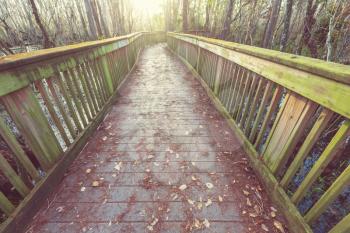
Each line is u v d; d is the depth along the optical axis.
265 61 1.86
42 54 1.75
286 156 1.67
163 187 1.99
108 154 2.47
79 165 2.27
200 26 14.55
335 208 2.45
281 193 1.68
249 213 1.71
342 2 4.39
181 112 3.67
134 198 1.86
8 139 1.46
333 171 2.94
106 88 3.73
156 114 3.60
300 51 6.10
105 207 1.77
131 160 2.37
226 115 3.22
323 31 5.86
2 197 1.40
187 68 7.40
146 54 11.59
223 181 2.05
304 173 2.95
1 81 1.33
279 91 1.78
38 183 1.75
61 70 2.15
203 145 2.65
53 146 1.97
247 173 2.16
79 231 1.58
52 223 1.63
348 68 1.04
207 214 1.71
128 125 3.20
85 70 2.82
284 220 1.63
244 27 9.06
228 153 2.49
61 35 7.84
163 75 6.47
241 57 2.44
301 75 1.37
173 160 2.37
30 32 7.71
